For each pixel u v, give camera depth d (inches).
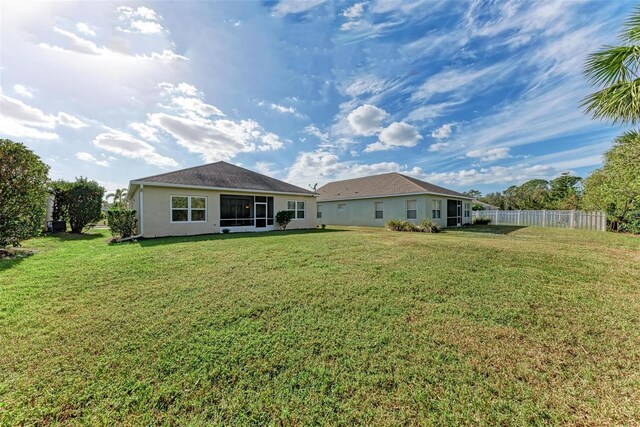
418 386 85.8
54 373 91.6
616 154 371.2
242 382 88.0
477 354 102.6
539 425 71.5
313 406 78.4
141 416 75.4
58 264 229.3
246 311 138.2
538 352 104.0
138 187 466.9
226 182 550.3
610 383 87.3
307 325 124.4
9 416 74.1
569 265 226.7
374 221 768.3
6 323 125.6
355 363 97.1
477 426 71.3
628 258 255.9
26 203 303.9
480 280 185.9
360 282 181.3
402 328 121.5
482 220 858.1
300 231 557.6
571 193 973.8
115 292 164.4
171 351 104.5
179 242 359.3
